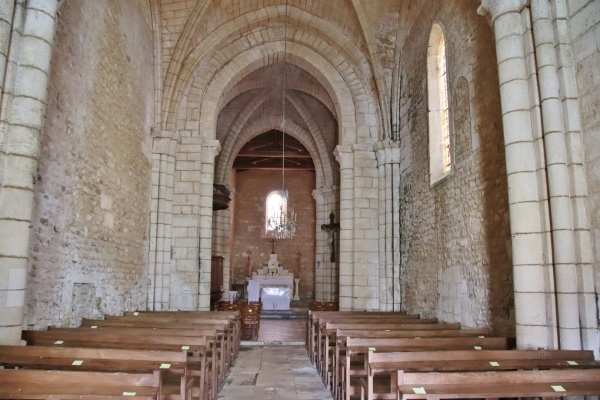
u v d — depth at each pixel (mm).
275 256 27906
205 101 14922
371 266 14469
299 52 15562
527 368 5328
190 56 14352
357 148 14914
